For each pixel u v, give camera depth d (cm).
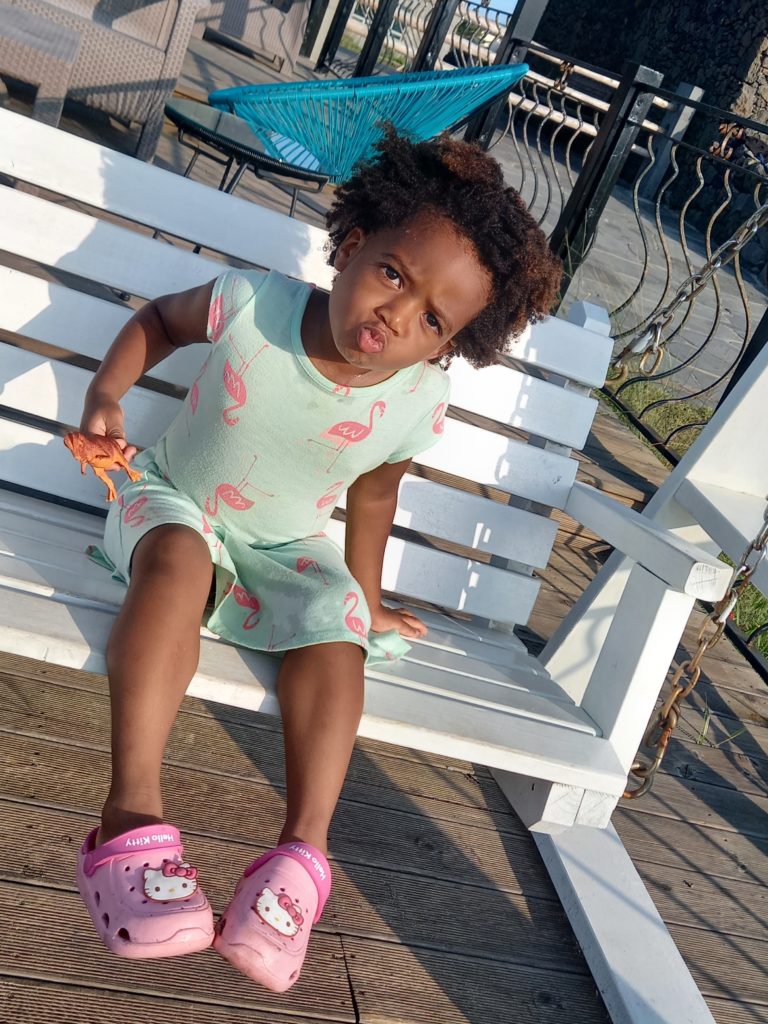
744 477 232
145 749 127
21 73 329
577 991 170
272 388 156
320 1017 145
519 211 148
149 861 117
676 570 171
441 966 163
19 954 136
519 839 201
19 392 188
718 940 195
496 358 165
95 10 395
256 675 148
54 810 161
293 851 127
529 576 222
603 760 172
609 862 194
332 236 159
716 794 245
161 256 189
